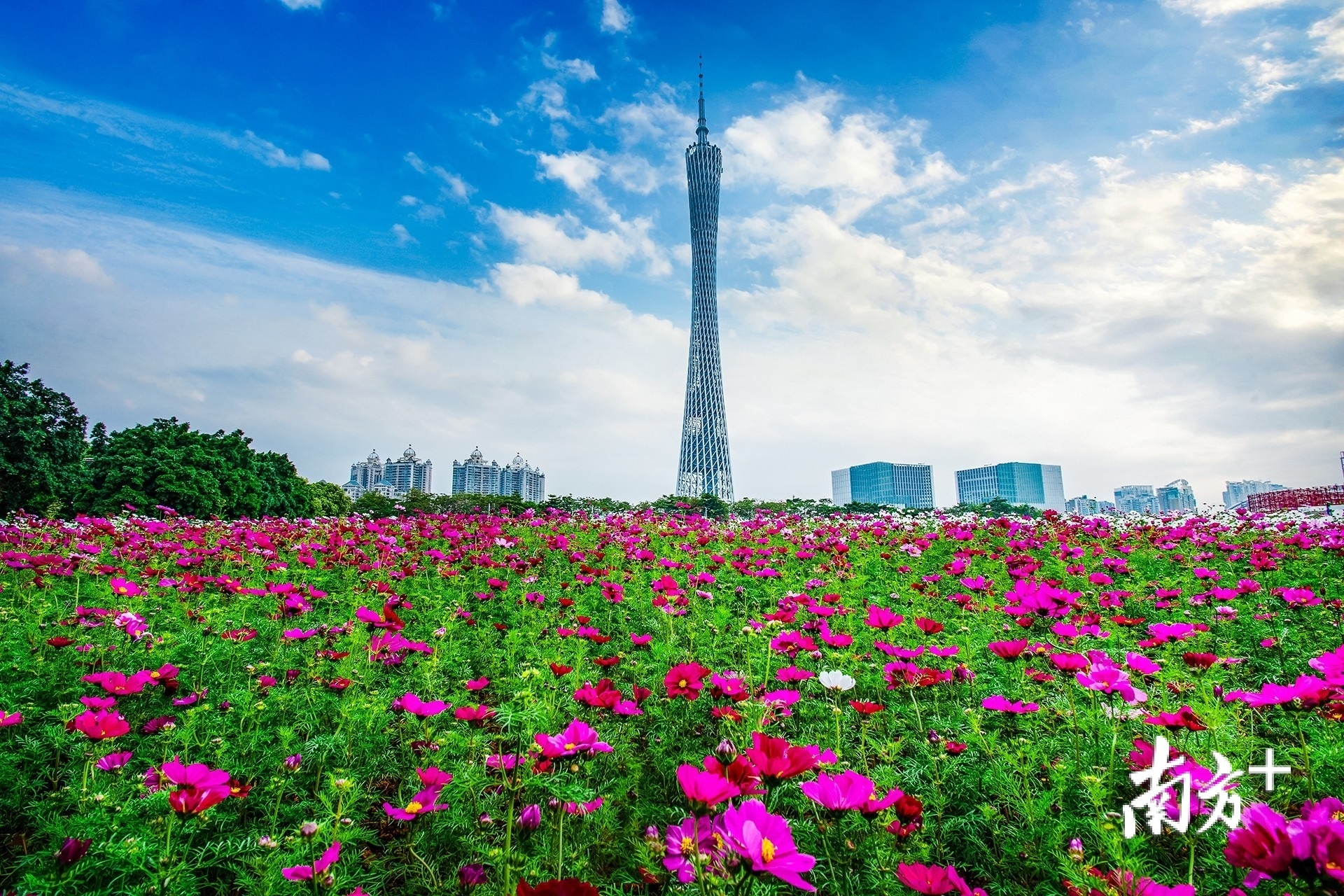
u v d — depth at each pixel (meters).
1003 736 3.57
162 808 2.78
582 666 4.39
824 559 8.33
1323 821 1.45
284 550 9.16
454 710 3.87
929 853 2.62
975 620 5.36
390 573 7.19
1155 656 4.34
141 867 2.40
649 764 3.54
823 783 2.17
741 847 1.56
